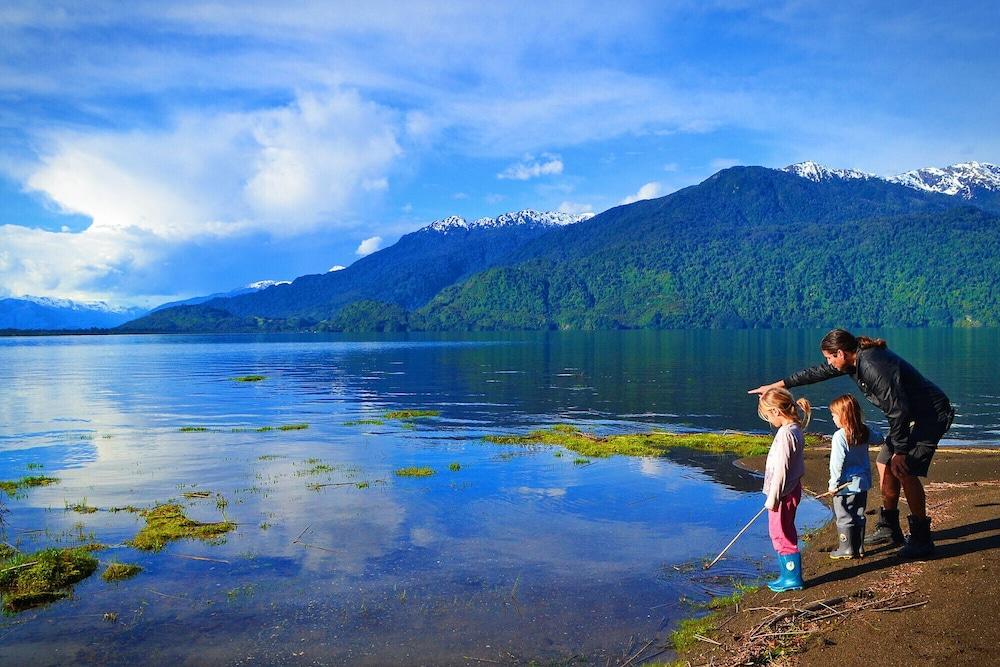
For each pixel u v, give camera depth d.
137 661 7.48
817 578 8.28
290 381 58.25
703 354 100.31
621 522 12.94
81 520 13.57
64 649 7.79
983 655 5.62
